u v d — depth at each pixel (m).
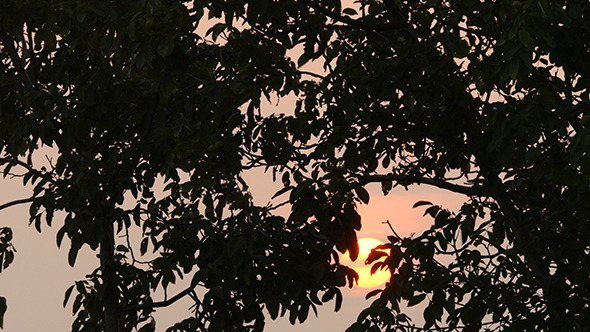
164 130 36.09
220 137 35.72
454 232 35.12
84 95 36.56
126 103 38.66
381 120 35.28
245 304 35.84
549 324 33.81
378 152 36.41
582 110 29.73
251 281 35.91
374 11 35.56
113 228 37.75
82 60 39.31
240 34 34.59
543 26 26.97
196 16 32.84
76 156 41.09
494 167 35.38
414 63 31.83
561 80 29.52
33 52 39.66
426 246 34.94
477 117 35.97
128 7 33.59
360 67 33.59
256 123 36.19
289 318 35.28
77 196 37.31
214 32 33.69
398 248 34.78
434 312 34.16
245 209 35.28
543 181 34.59
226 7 32.88
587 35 30.22
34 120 36.97
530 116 29.42
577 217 33.09
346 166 35.78
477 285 34.94
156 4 32.28
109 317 39.91
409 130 36.53
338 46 35.41
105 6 33.62
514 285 35.94
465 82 32.50
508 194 37.12
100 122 38.66
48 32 37.03
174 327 37.38
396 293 34.97
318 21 34.84
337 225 34.94
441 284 34.31
